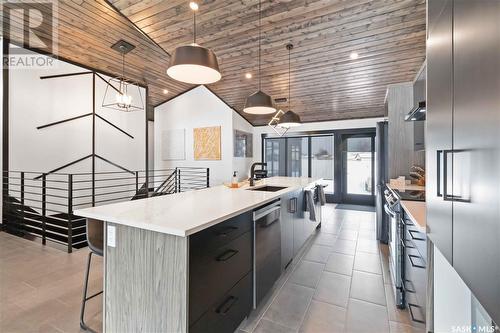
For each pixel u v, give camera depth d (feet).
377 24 10.37
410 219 5.67
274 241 7.32
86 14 11.12
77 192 16.84
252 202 6.30
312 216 10.61
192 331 4.09
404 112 11.51
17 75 13.83
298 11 10.03
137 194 17.49
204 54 6.04
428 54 4.25
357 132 21.18
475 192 2.36
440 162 3.57
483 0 2.20
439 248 3.51
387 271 8.73
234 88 18.29
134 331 4.51
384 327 5.83
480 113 2.27
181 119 23.70
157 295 4.26
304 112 20.68
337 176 21.95
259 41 12.26
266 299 7.02
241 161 23.04
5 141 13.41
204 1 9.66
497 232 1.94
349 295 7.22
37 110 14.70
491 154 2.05
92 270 8.58
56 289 7.31
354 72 14.35
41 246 10.95
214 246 4.67
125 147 19.70
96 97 17.72
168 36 12.26
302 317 6.22
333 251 10.64
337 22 10.47
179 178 22.24
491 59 2.06
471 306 3.42
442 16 3.43
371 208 19.71
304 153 23.48
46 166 15.16
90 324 5.80
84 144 17.04
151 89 21.66
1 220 13.25
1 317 6.03
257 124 25.03
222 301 4.91
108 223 4.81
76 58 15.47
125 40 13.46
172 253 4.11
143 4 10.09
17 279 7.91
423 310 4.93
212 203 6.17
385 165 12.09
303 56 13.26
